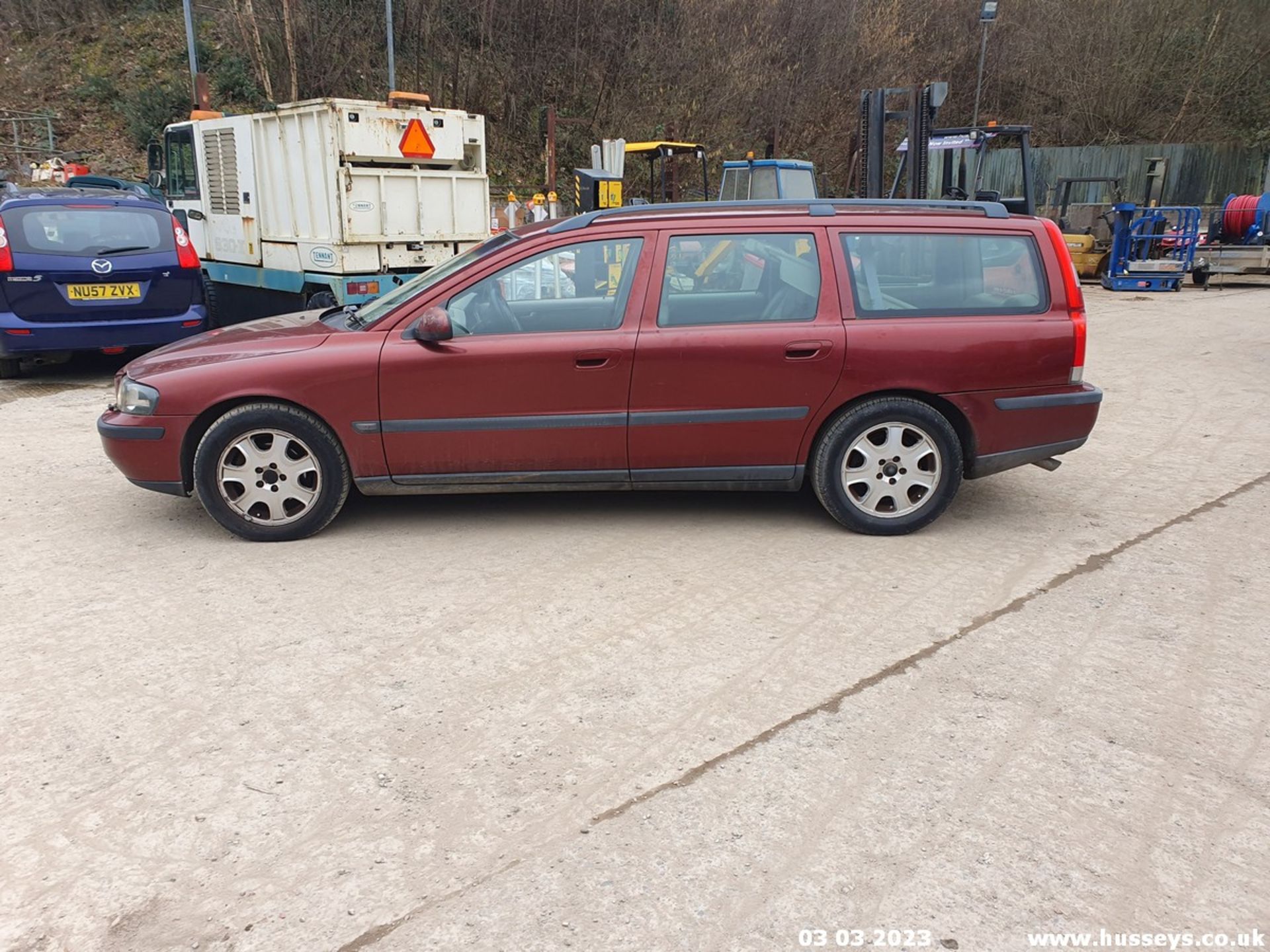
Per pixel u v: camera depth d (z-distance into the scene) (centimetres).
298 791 290
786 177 1520
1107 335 1274
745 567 464
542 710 335
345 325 508
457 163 1031
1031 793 289
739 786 292
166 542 499
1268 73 3231
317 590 438
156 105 2316
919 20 3269
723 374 480
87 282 858
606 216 490
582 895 247
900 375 482
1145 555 481
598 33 2708
